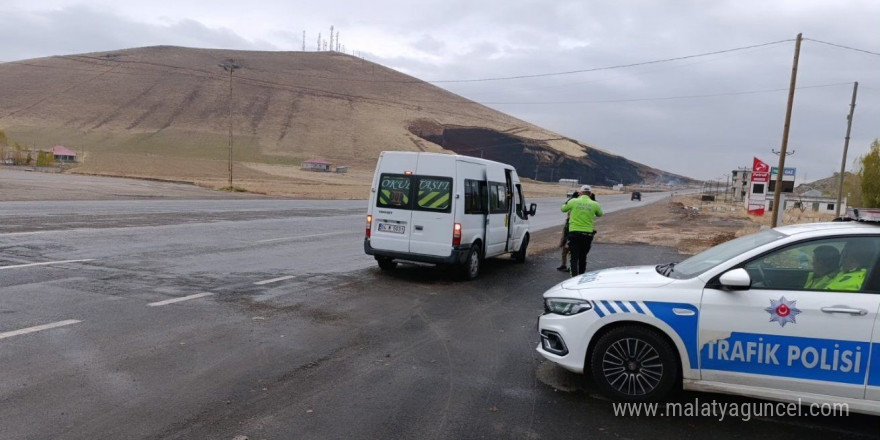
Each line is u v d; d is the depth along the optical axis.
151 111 164.50
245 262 11.78
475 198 11.55
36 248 11.71
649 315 4.82
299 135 163.12
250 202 35.59
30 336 6.04
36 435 3.95
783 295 4.53
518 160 192.12
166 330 6.57
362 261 12.84
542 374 5.65
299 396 4.86
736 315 4.60
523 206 14.44
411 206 11.08
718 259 5.13
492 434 4.27
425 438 4.16
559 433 4.32
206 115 167.50
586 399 5.01
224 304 7.99
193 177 81.56
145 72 191.88
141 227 16.55
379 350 6.29
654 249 18.77
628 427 4.47
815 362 4.41
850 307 4.36
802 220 39.16
